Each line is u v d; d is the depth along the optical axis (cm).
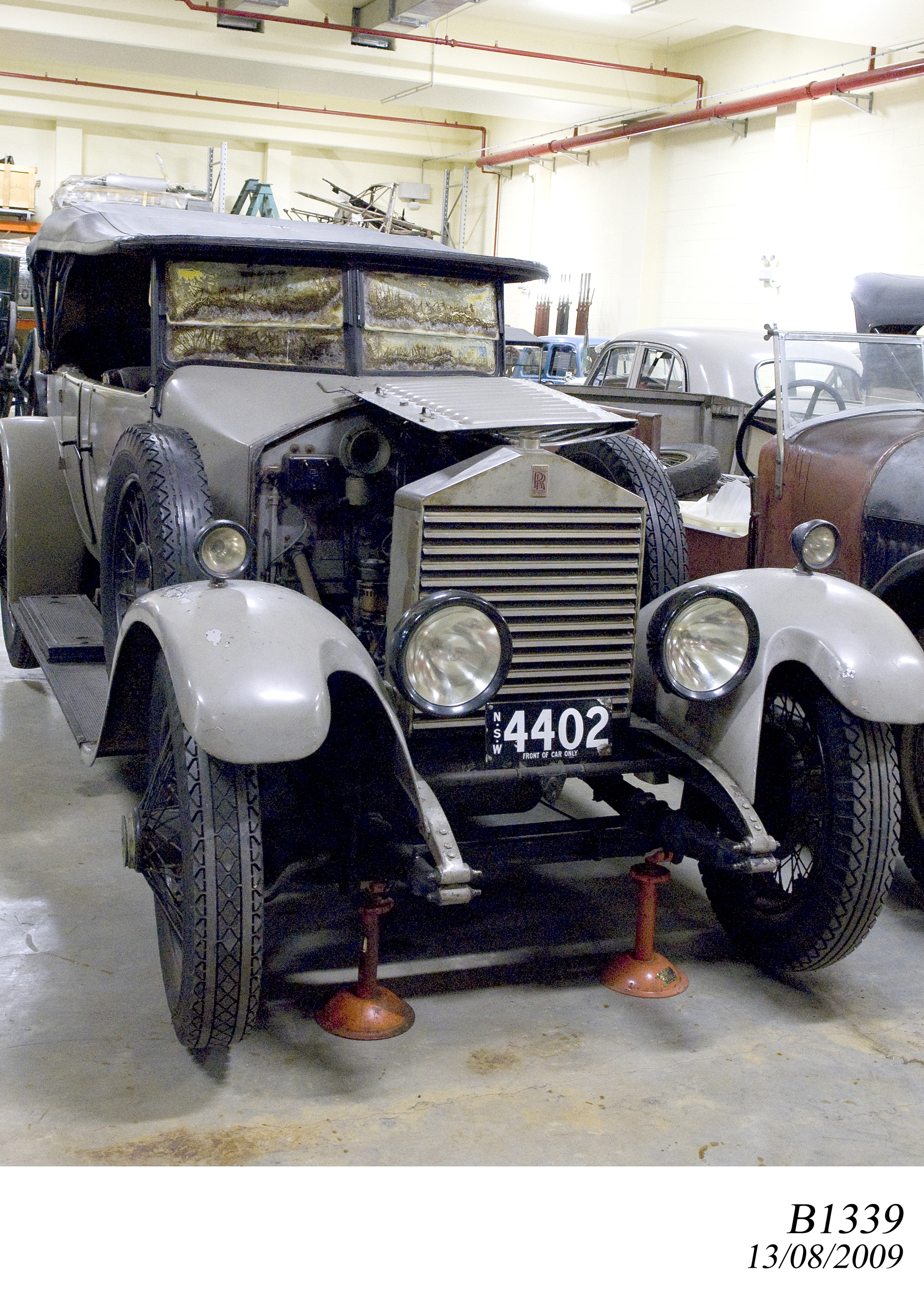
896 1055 245
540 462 242
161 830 231
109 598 325
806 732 264
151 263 325
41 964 266
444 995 261
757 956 279
